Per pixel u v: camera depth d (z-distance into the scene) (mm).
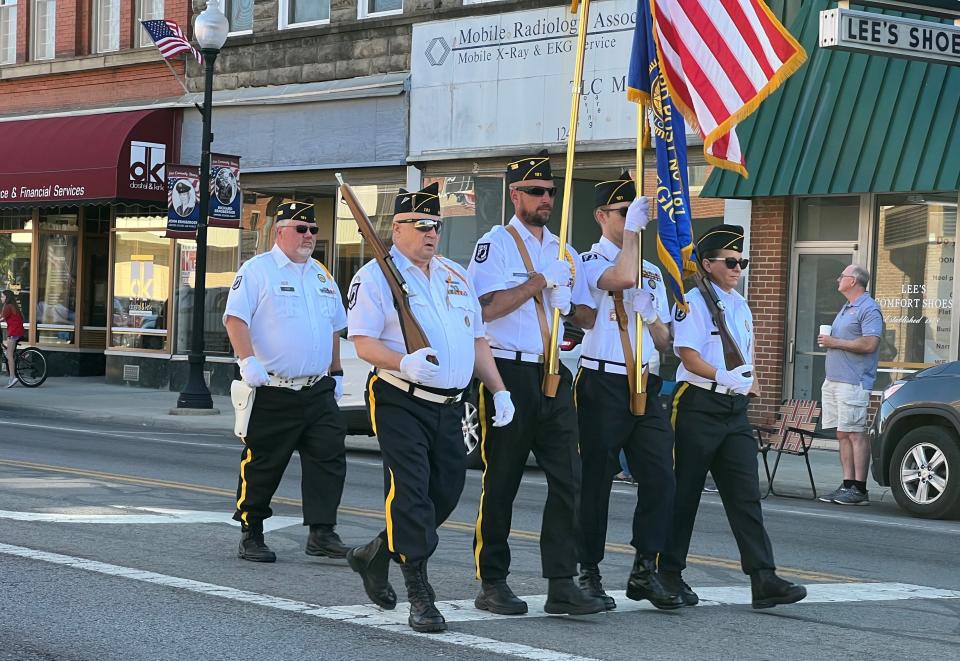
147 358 27312
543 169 7301
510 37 21312
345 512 11367
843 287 13992
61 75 29031
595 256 7582
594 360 7531
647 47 8578
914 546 10742
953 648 6836
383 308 7027
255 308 8680
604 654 6395
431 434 7117
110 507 10867
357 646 6426
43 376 27078
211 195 22359
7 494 11383
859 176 16844
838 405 13812
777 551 10242
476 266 7344
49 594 7422
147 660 6090
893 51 14938
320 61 24297
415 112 22641
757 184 17719
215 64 25969
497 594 7316
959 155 16078
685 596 7660
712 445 7590
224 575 8164
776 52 9242
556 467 7246
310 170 24453
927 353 17234
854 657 6562
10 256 30828
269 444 8688
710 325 7652
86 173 26141
